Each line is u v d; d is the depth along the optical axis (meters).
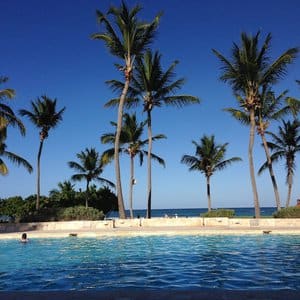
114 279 11.97
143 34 35.06
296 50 33.16
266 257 16.12
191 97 37.91
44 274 13.06
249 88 35.34
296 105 32.97
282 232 25.59
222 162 50.38
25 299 7.30
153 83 38.00
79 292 7.75
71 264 15.18
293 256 16.34
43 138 43.88
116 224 31.17
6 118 32.69
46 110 43.66
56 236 25.62
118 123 34.56
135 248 19.86
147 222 31.41
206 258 16.09
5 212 47.12
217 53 34.94
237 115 37.12
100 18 33.69
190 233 25.78
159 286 10.84
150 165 37.69
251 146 34.66
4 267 14.64
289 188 44.62
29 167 36.22
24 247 20.95
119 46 34.91
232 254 17.12
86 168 54.91
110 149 42.66
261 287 10.46
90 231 26.86
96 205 56.34
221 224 30.69
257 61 34.97
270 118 39.59
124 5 34.44
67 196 55.34
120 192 33.81
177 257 16.52
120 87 37.47
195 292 7.59
